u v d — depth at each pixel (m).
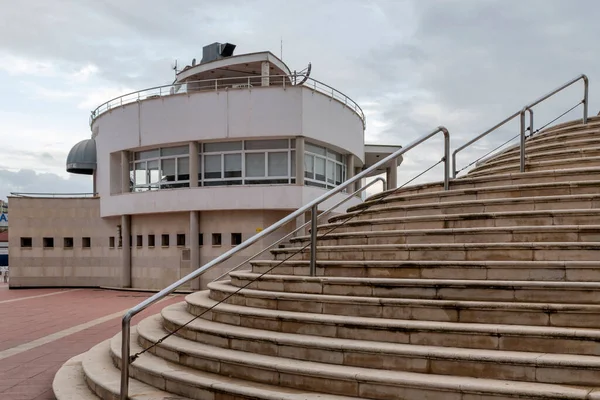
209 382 5.30
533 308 4.86
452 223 7.00
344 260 7.03
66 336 11.33
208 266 5.99
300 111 21.61
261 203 21.47
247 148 22.44
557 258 5.59
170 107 22.73
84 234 26.98
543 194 7.18
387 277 6.13
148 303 5.65
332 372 4.80
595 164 8.02
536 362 4.32
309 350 5.28
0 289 26.75
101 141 26.42
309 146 22.86
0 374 7.91
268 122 21.70
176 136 22.59
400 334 5.10
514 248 5.79
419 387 4.43
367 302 5.58
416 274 5.94
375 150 30.66
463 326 4.86
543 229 6.00
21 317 14.62
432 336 4.96
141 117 23.48
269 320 6.01
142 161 24.48
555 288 5.00
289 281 6.62
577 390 4.05
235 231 22.03
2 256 46.41
